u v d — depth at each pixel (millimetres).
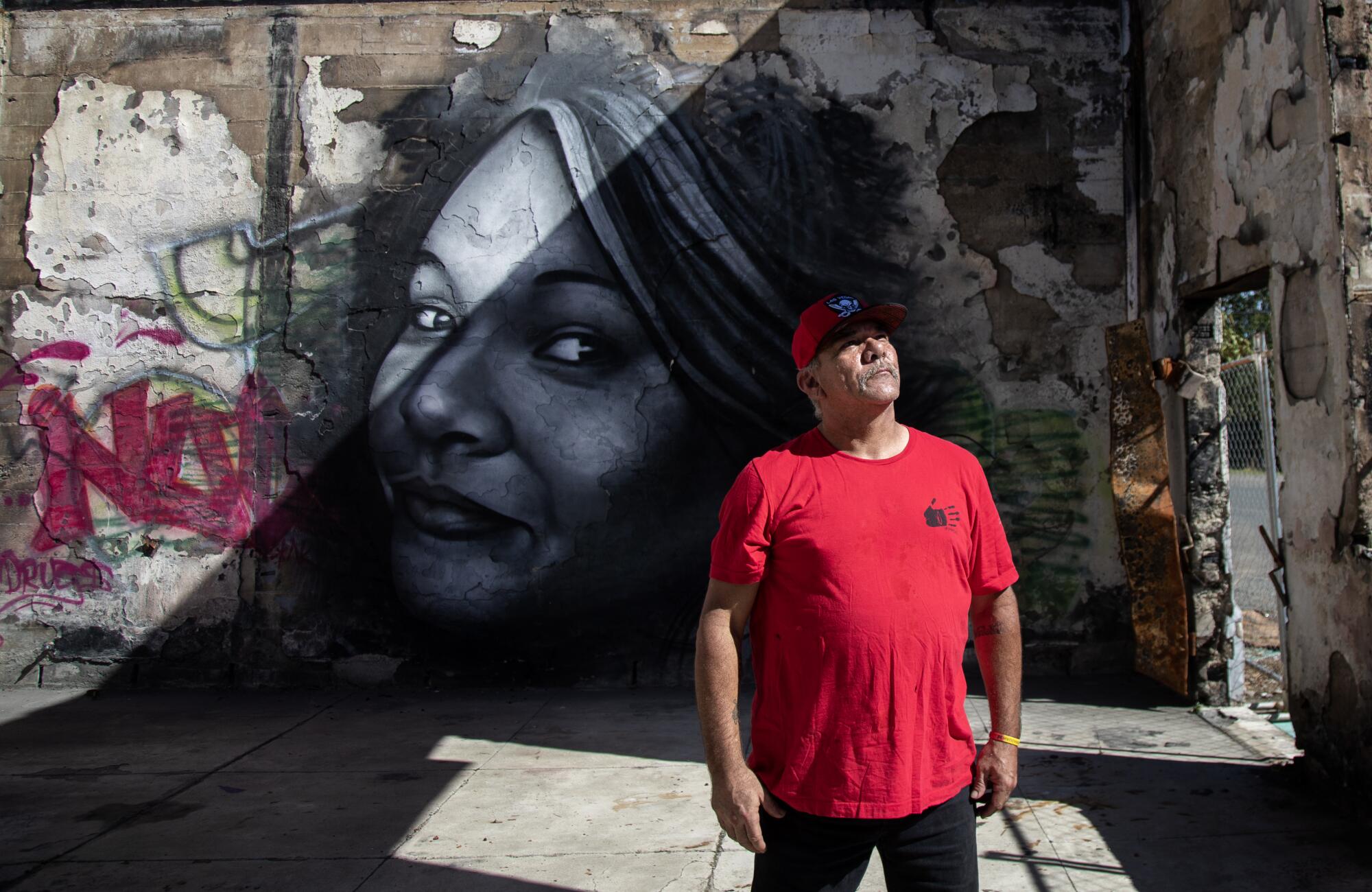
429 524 6012
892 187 6039
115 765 4484
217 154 6125
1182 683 5031
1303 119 3895
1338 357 3629
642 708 5445
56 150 6141
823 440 1974
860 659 1792
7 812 3865
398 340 6062
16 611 6039
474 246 6086
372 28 6133
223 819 3775
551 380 6047
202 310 6098
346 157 6109
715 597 1904
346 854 3420
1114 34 6016
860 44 6074
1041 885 3100
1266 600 7465
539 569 5996
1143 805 3768
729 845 3465
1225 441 5238
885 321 1968
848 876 1873
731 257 6039
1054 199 6012
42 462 6070
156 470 6059
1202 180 4961
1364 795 3514
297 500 6039
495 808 3871
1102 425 5953
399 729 5055
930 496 1890
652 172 6074
